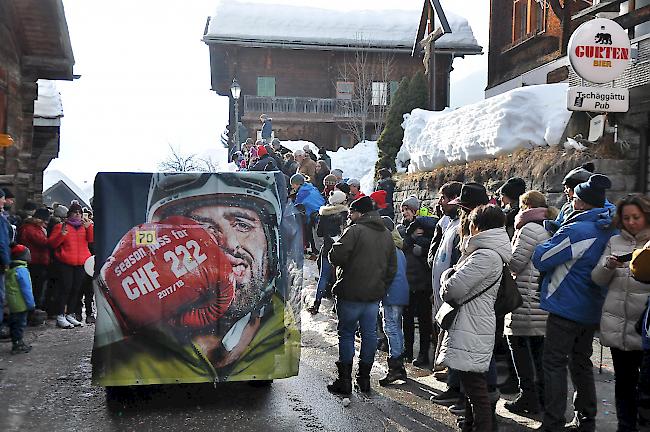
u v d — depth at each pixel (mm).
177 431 5391
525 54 18203
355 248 6340
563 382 4887
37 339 9258
